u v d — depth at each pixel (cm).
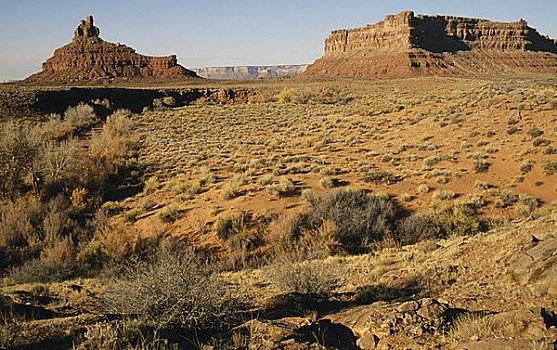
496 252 1006
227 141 4097
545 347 448
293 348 547
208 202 2306
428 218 1894
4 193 2702
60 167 2955
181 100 7756
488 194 2164
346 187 2356
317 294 894
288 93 7038
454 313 619
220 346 571
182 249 1855
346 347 566
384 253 1425
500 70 17475
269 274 1180
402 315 602
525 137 2809
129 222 2242
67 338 631
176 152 3691
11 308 739
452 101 4397
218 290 718
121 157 3541
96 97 6775
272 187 2325
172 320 654
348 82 11400
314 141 3769
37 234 2144
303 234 1823
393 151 3106
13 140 2781
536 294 685
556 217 1185
